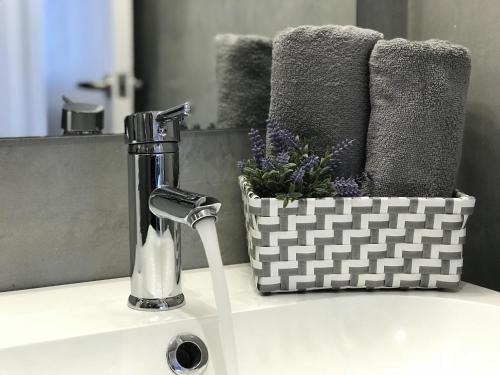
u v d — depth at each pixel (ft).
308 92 2.35
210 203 1.80
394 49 2.27
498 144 2.45
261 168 2.32
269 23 2.85
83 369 1.90
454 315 2.16
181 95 2.69
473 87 2.58
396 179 2.27
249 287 2.33
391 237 2.19
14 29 2.40
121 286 2.41
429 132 2.25
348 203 2.15
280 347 2.11
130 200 2.09
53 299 2.25
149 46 2.63
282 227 2.14
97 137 2.46
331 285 2.21
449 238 2.20
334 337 2.17
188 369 1.99
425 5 2.87
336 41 2.36
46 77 2.43
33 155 2.37
